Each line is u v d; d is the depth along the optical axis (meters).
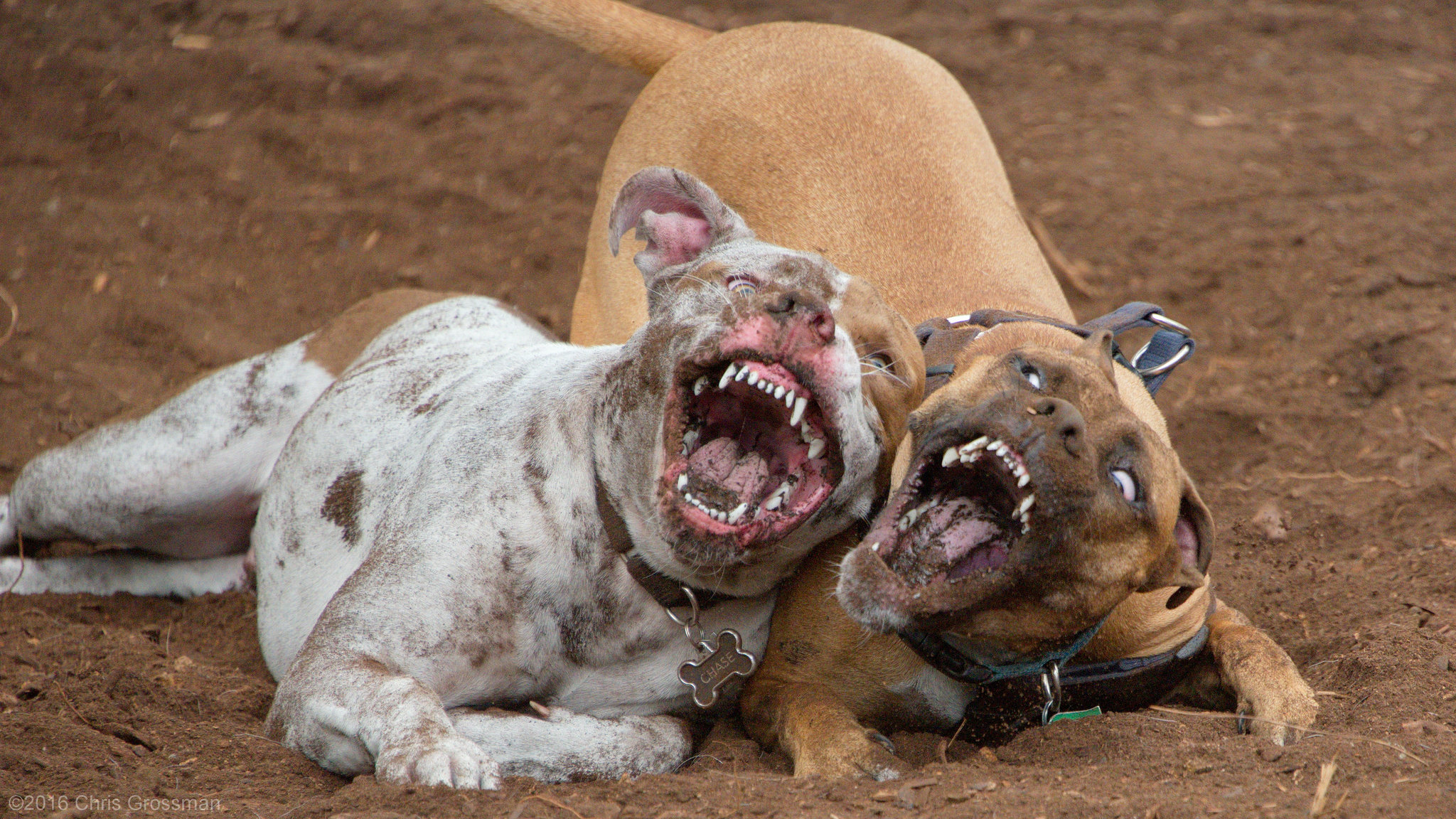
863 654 7.83
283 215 17.12
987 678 7.59
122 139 18.55
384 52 22.14
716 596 7.83
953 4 25.23
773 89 11.37
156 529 10.08
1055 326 8.52
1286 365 13.74
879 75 11.44
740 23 23.62
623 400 7.51
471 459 7.89
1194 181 18.31
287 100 20.08
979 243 10.16
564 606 7.66
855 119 11.05
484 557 7.53
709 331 7.16
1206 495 11.60
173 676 8.30
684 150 11.41
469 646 7.48
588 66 22.16
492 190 18.16
